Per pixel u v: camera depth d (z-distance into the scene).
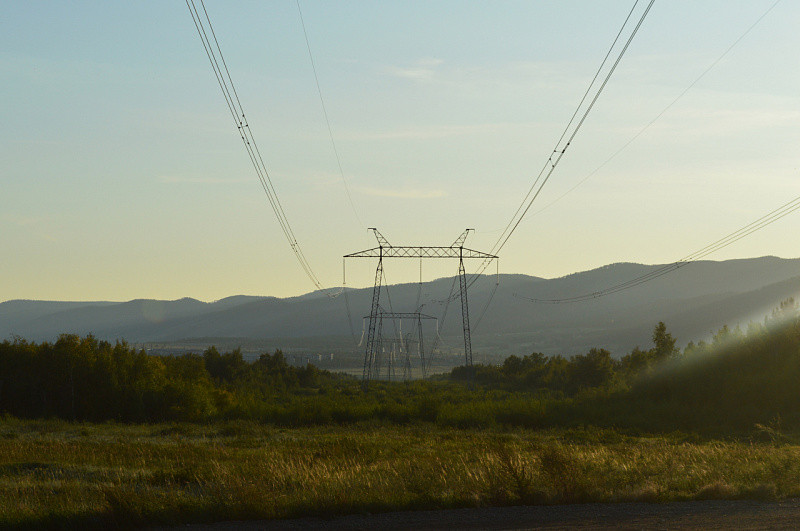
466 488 16.91
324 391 105.75
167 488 18.08
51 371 60.69
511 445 32.16
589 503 16.30
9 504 15.31
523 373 119.31
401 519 14.45
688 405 59.94
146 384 64.62
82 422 57.41
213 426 53.78
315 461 23.56
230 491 15.91
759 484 17.17
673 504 15.97
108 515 14.20
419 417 59.16
